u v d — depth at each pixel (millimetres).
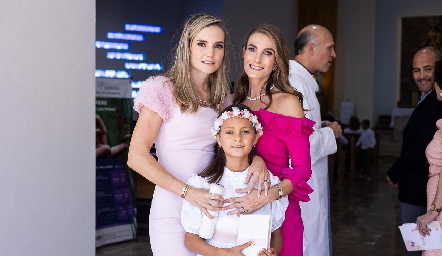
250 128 2631
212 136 2775
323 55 4164
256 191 2637
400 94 20562
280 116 2789
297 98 2891
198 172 2744
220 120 2633
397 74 20594
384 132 19547
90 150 3367
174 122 2695
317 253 3979
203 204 2543
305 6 17797
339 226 8172
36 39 2920
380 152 18875
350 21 19156
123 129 7082
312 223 3930
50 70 3025
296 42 4199
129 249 6629
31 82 2893
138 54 12805
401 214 4254
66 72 3148
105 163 6871
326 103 18688
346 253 6656
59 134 3102
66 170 3168
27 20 2857
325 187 4062
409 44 20453
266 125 2826
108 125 6945
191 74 2758
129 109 7156
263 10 14844
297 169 2770
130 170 7105
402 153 4215
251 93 2980
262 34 2850
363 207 9719
